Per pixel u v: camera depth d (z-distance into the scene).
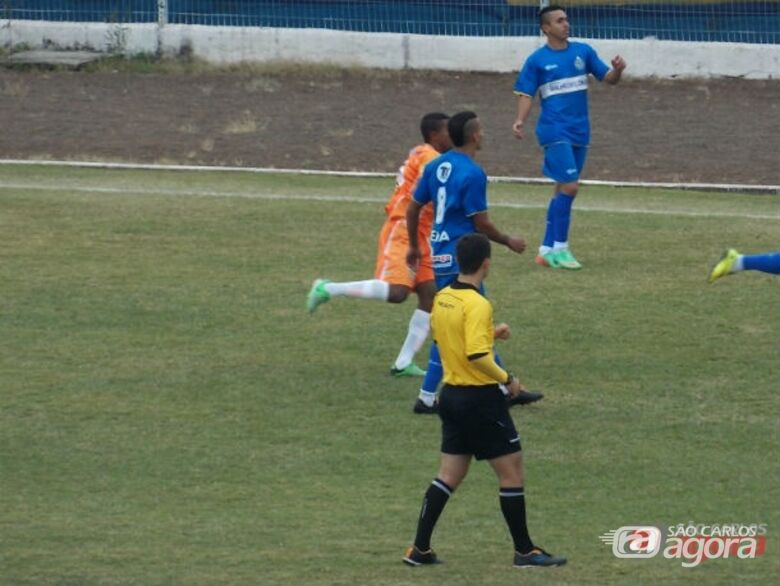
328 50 111.31
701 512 32.56
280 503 33.06
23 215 62.44
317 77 108.94
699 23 110.50
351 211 64.69
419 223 41.03
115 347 44.81
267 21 113.06
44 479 34.44
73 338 45.66
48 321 47.31
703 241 58.88
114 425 38.22
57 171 75.00
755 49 108.38
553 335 46.06
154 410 39.41
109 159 79.44
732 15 110.25
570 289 51.38
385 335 46.53
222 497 33.41
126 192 68.62
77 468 35.19
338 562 29.39
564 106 54.09
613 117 94.88
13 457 35.84
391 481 34.56
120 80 105.44
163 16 112.50
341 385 41.69
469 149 38.62
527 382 41.78
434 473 35.09
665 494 33.69
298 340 45.84
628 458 36.03
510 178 75.38
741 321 47.53
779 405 39.88
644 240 59.12
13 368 42.69
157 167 76.50
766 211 66.81
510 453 29.02
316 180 74.25
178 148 83.06
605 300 49.94
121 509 32.53
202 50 111.94
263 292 50.97
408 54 110.94
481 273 29.25
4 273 52.97
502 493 29.11
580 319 47.72
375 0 112.69
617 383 41.75
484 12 112.00
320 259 55.69
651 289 51.38
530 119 93.62
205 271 53.72
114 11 113.88
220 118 92.69
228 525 31.61
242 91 102.56
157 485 34.09
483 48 110.38
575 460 35.88
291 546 30.33
